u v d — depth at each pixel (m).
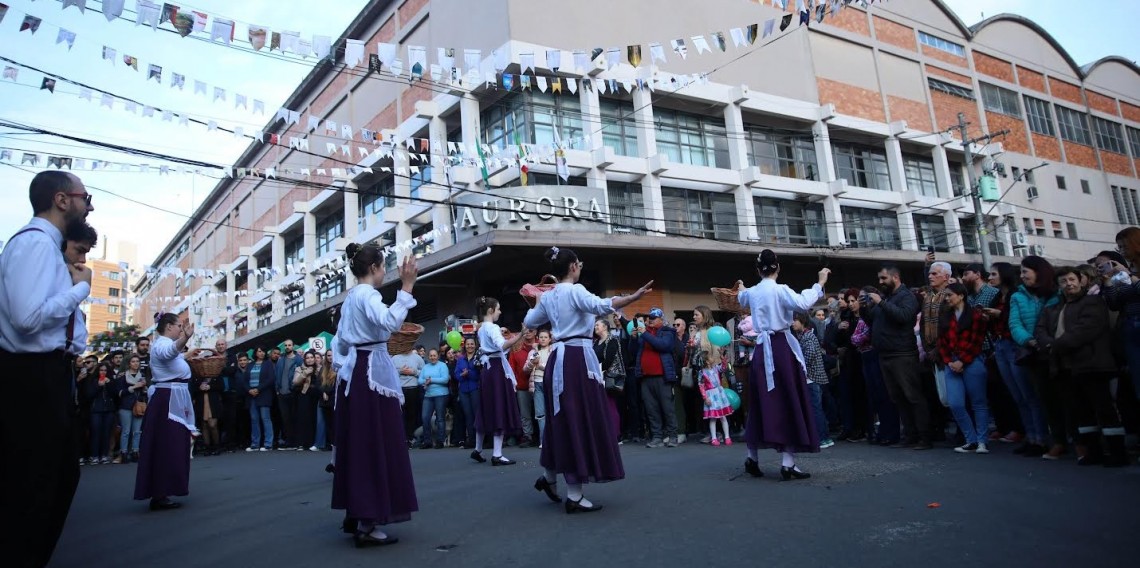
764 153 24.27
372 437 4.41
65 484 3.55
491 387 8.73
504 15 18.70
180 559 4.38
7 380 3.34
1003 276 7.62
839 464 6.82
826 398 10.10
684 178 21.38
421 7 22.31
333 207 27.22
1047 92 34.91
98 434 12.94
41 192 3.69
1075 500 4.71
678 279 21.12
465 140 19.28
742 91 22.75
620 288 19.95
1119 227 35.69
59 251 3.64
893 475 6.00
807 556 3.65
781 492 5.44
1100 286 6.25
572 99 20.06
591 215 18.86
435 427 12.34
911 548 3.72
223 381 13.85
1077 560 3.43
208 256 39.91
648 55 21.05
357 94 25.56
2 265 3.39
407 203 22.03
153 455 6.39
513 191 18.34
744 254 20.88
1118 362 6.92
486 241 16.89
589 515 4.94
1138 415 7.11
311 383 13.78
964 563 3.44
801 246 22.03
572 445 5.02
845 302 9.46
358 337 4.56
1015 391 7.27
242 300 31.53
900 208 26.78
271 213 31.42
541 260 18.80
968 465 6.43
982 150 30.00
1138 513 4.29
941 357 7.76
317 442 13.09
